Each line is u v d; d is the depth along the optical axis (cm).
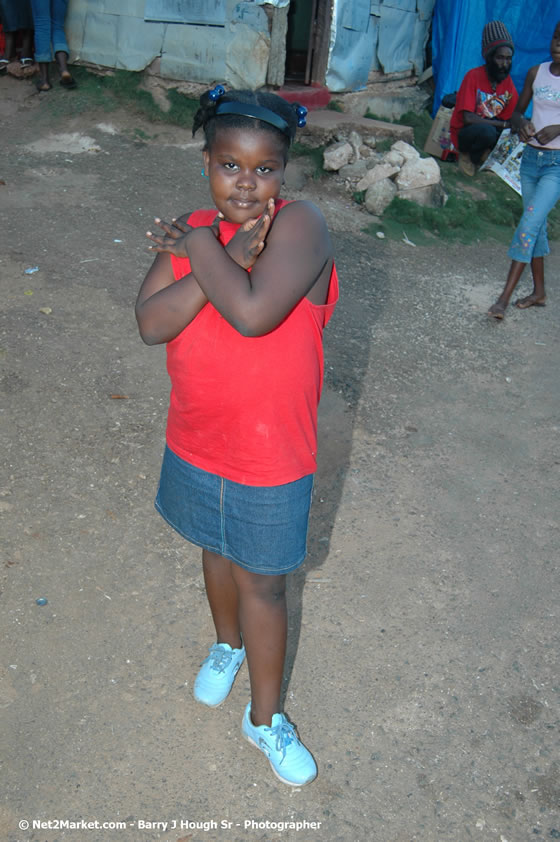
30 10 739
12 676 237
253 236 159
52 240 515
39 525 293
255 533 188
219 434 181
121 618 261
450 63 870
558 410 431
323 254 170
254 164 165
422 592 290
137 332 428
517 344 507
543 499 353
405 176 700
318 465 353
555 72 494
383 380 434
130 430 350
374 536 315
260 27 717
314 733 232
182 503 200
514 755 231
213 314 170
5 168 624
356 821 209
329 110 802
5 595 262
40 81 751
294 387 174
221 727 231
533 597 293
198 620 264
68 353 396
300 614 274
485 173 816
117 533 295
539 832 211
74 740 221
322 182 713
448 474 362
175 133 725
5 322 412
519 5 840
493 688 253
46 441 335
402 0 855
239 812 209
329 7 764
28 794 206
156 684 241
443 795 218
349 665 256
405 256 627
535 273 552
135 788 212
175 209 600
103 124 721
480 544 319
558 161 501
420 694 248
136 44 746
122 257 509
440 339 496
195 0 718
